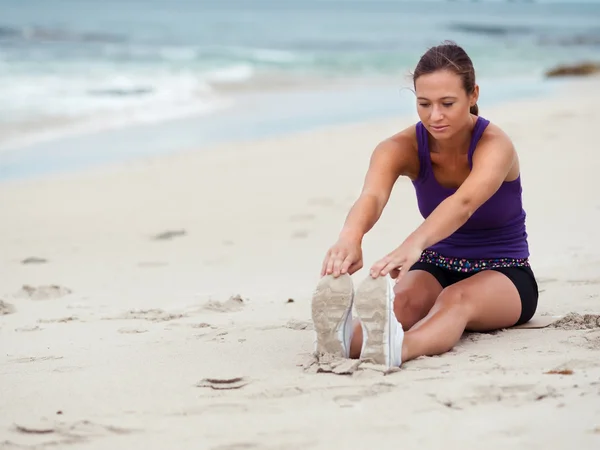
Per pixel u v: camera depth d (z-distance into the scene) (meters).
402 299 6.06
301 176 16.25
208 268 9.80
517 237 6.36
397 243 10.45
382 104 29.22
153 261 10.34
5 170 17.61
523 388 4.83
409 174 6.21
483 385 4.83
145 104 28.67
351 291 5.27
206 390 5.11
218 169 17.30
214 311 7.48
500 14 189.00
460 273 6.37
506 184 6.09
